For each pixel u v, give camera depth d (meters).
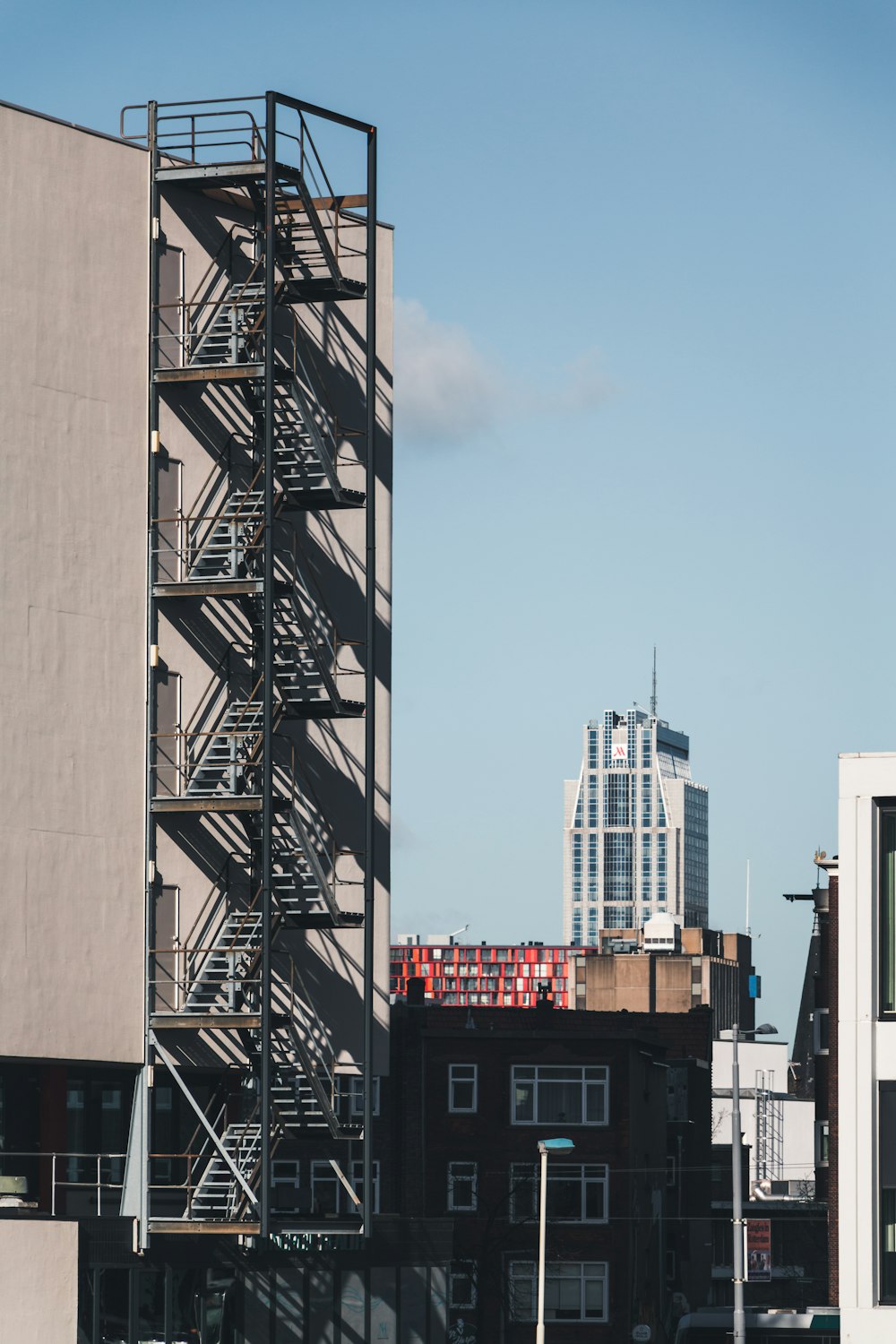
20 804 60.72
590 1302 110.62
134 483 64.31
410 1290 69.06
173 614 65.19
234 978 63.81
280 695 66.62
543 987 142.00
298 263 67.69
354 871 70.50
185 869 64.81
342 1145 109.31
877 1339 57.66
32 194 62.62
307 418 65.75
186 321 66.25
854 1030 59.00
